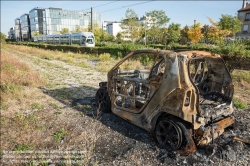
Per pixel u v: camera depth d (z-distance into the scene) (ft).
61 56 70.49
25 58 69.05
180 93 10.56
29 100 21.20
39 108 19.01
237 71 36.70
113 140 13.10
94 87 27.35
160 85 11.68
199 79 14.88
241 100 20.93
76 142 12.95
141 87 15.16
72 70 42.37
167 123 11.75
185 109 10.57
